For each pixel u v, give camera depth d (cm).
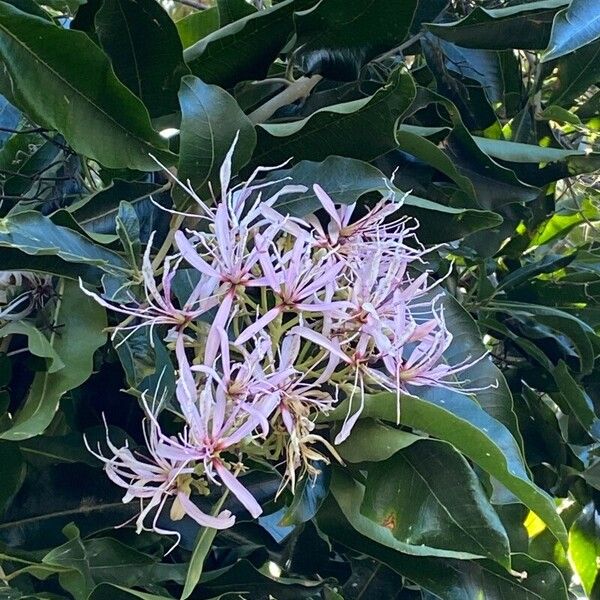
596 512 88
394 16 75
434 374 67
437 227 76
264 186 69
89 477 73
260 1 89
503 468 63
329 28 76
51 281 71
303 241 64
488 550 63
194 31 90
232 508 74
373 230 68
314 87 83
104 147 70
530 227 95
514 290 92
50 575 72
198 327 64
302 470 64
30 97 69
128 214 68
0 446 71
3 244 64
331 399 64
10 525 72
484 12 79
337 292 66
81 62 69
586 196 102
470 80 88
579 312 92
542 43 81
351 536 70
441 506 64
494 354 94
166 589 74
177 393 61
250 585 74
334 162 71
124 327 66
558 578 67
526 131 92
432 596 71
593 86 101
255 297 66
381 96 70
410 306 68
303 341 67
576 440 89
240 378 61
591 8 75
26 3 70
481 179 83
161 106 78
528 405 89
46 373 68
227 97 69
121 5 73
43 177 79
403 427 67
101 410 75
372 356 65
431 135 79
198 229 72
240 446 62
